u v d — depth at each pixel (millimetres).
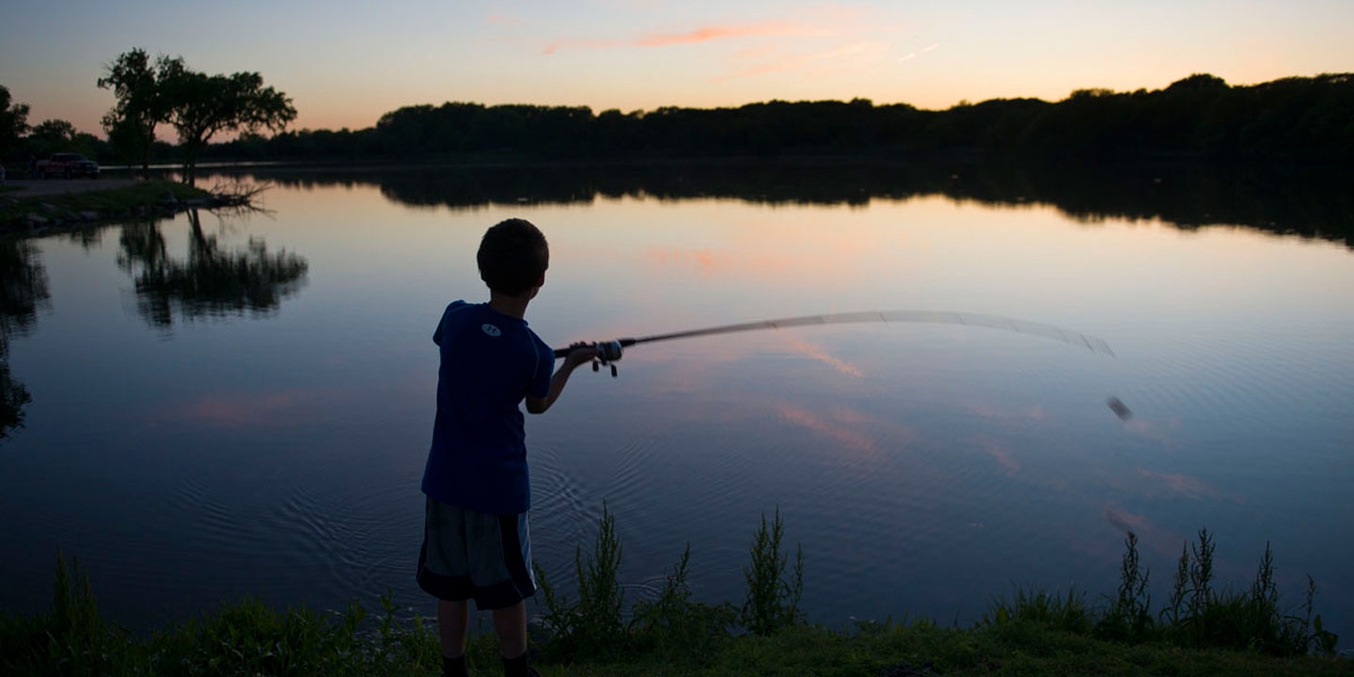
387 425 12094
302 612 4922
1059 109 104375
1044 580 7578
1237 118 88625
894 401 12641
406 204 51625
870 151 125250
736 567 7820
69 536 8703
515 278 2854
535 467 10250
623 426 11633
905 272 24016
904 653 4293
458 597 2977
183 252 30797
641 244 30875
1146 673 4023
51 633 4938
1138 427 11367
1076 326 17094
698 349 15773
